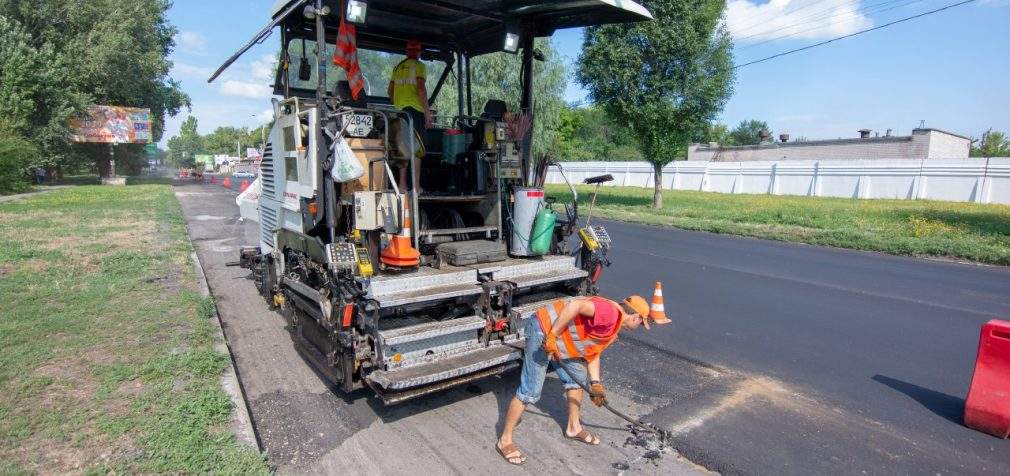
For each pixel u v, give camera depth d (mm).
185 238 11742
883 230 14820
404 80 5824
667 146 20297
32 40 28391
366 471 3615
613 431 4203
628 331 6504
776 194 30641
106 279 7703
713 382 5094
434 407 4555
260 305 7348
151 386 4398
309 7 4680
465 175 5965
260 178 7211
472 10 5637
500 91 10898
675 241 13750
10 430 3646
